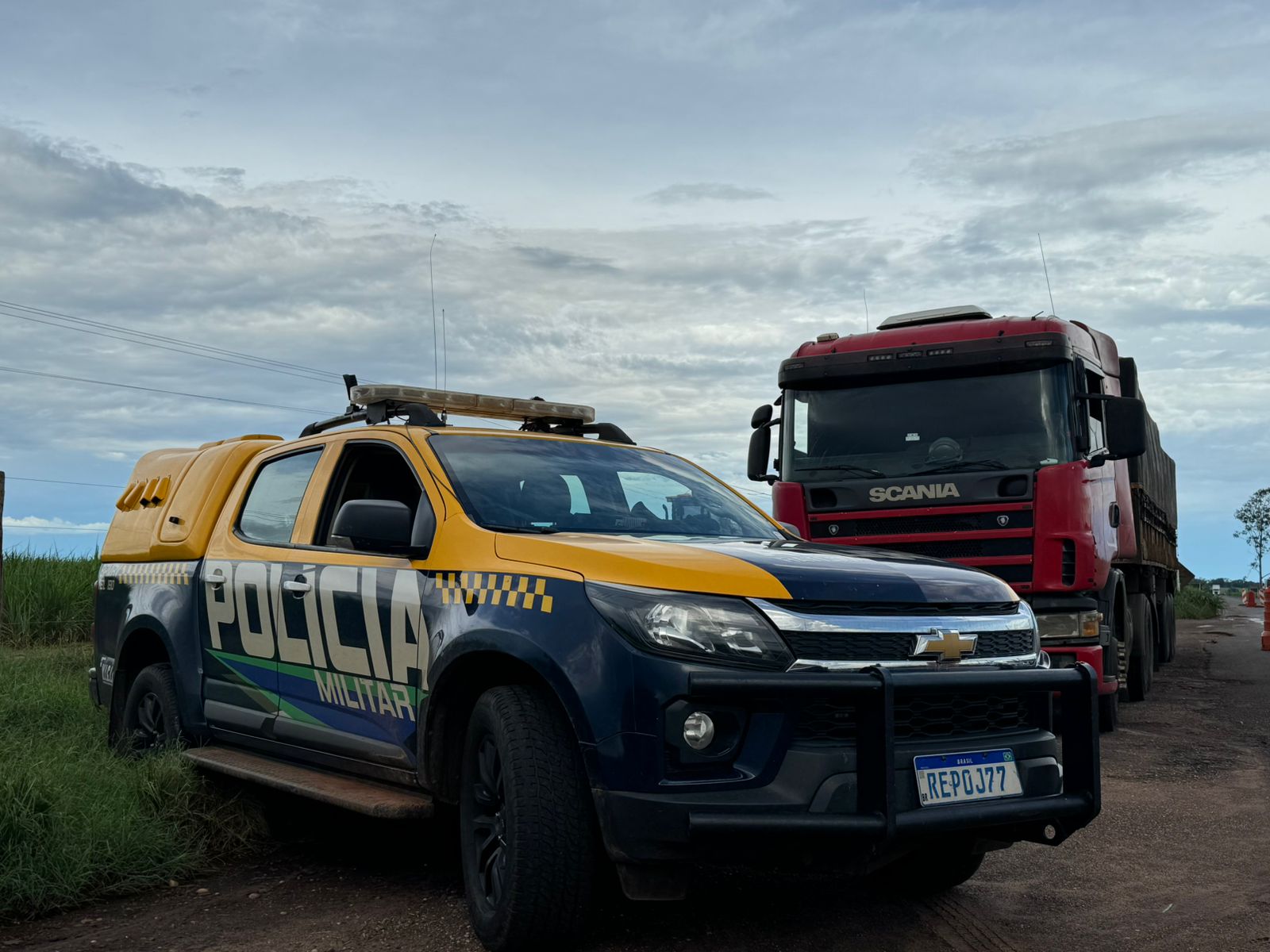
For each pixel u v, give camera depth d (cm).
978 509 959
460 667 458
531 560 447
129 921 479
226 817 599
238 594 601
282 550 582
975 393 1000
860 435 1027
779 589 409
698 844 388
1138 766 816
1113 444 987
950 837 470
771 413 1097
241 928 468
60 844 509
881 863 412
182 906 500
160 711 673
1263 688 1322
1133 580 1255
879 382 1034
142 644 707
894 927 462
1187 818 651
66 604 1336
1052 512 942
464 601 460
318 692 542
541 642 421
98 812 543
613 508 534
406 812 466
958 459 986
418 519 509
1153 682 1422
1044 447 967
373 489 562
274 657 573
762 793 390
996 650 444
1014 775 433
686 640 397
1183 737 949
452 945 440
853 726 405
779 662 397
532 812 406
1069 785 443
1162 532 1581
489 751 442
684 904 486
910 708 418
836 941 445
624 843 392
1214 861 562
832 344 1076
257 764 573
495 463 536
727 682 385
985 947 442
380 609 502
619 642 404
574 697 406
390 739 496
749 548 458
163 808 584
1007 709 450
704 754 394
